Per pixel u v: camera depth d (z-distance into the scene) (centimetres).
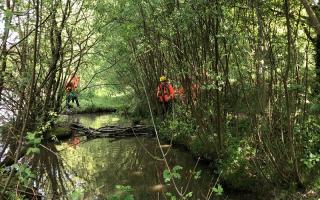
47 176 1089
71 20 1290
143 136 1666
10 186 616
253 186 882
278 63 798
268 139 821
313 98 794
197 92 1150
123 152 1402
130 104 2192
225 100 1076
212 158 1137
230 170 959
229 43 861
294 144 814
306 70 779
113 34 1373
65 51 1224
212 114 1089
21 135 475
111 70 1967
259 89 798
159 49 1333
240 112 1091
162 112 1648
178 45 1151
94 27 1277
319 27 488
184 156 1273
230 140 1053
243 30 859
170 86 1478
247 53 833
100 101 2709
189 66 1120
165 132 1523
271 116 818
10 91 662
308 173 822
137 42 1422
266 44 781
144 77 1833
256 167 884
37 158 1291
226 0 879
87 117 2344
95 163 1253
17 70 732
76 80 1550
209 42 1015
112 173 1132
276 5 811
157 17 1128
